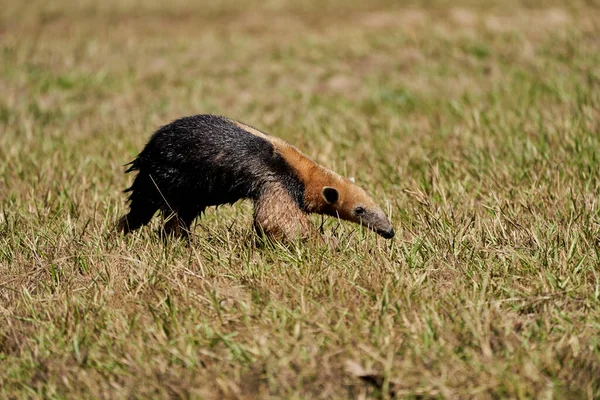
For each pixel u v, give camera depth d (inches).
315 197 553.6
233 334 407.5
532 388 359.6
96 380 389.7
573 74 976.3
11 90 1117.7
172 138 539.2
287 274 474.3
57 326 435.5
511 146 706.2
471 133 780.6
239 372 383.6
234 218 587.2
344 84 1112.8
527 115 834.2
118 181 714.8
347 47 1243.8
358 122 895.1
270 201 535.8
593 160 644.1
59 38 1395.2
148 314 444.5
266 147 540.4
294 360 386.9
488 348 382.3
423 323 414.0
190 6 1616.6
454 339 397.4
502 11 1395.2
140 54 1288.1
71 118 1012.5
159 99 1079.0
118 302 460.8
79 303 456.4
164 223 556.7
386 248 516.1
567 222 530.9
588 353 386.3
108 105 1066.1
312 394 367.6
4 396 382.3
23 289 475.5
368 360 382.9
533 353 383.2
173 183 540.4
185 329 422.0
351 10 1517.0
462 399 359.3
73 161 775.7
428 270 462.9
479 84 1020.5
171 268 491.8
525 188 606.2
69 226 562.6
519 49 1130.7
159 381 379.9
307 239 534.3
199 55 1277.1
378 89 1043.9
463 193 609.3
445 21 1354.6
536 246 498.9
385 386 360.2
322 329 408.5
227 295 452.1
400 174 671.8
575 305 433.4
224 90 1111.0
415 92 1018.1
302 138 807.7
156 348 405.1
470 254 494.6
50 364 403.5
